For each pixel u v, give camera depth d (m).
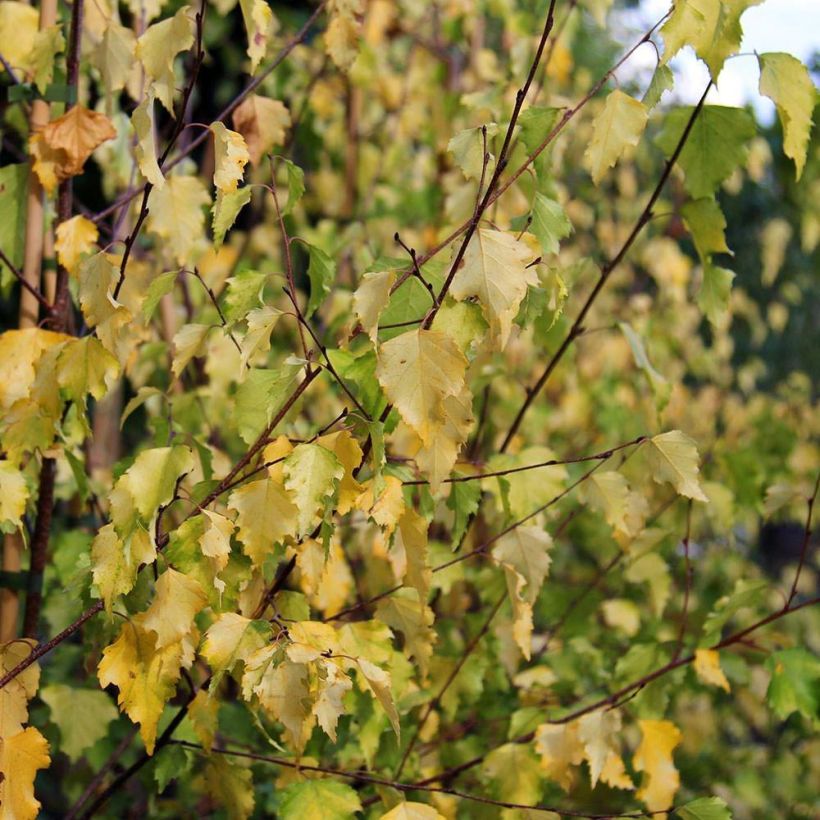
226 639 0.96
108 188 1.39
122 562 0.96
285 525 0.96
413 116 1.79
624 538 1.29
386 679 0.97
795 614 1.95
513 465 1.16
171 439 1.10
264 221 1.73
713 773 1.70
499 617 1.20
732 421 2.04
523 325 1.03
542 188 1.06
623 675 1.25
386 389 0.93
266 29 1.04
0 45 1.19
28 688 0.99
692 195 1.15
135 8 1.25
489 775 1.13
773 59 1.04
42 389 1.03
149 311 1.02
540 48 0.94
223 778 1.07
